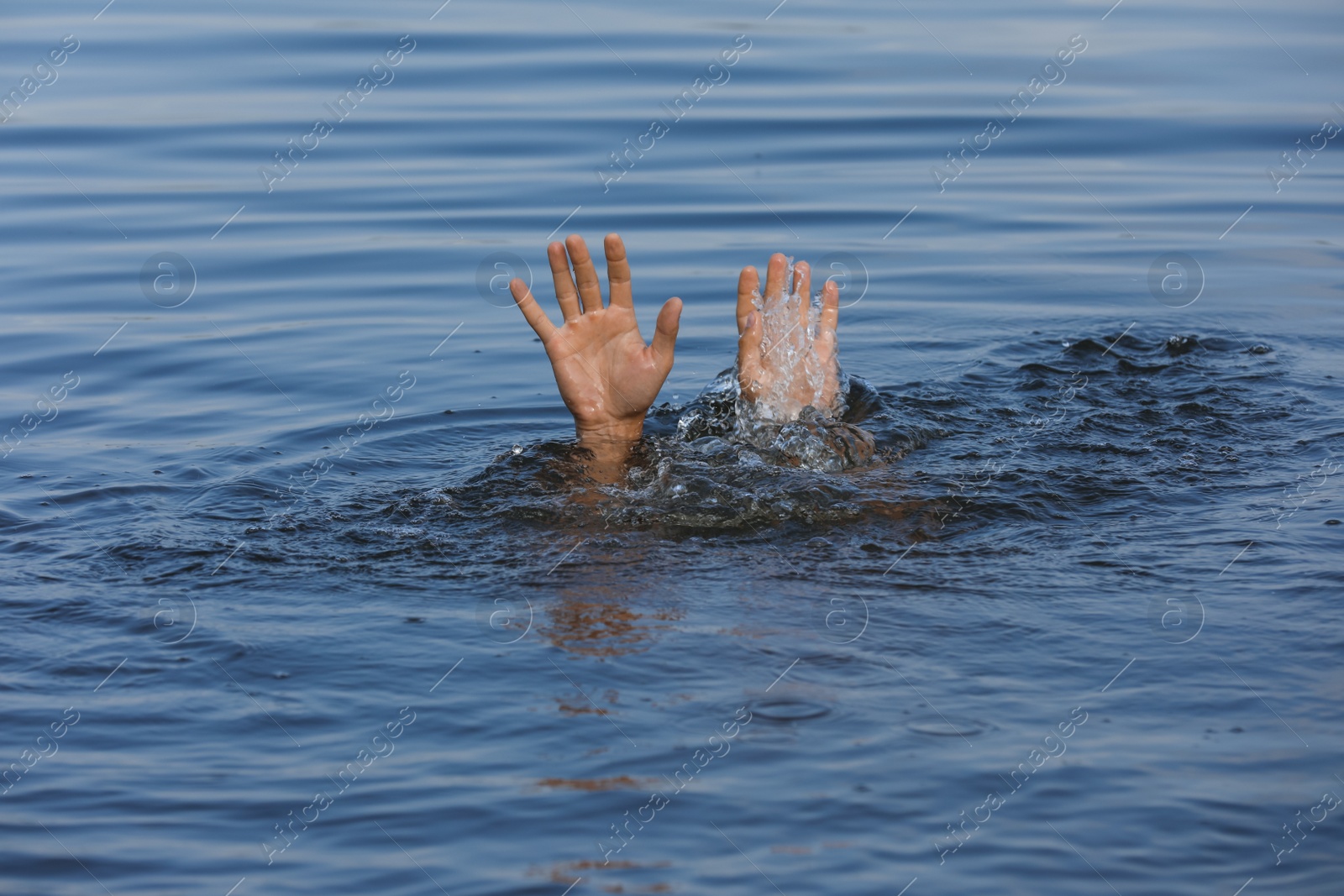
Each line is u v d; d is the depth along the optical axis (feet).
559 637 9.61
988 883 6.78
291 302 20.65
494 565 11.12
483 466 13.99
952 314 20.20
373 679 9.05
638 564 11.03
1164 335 18.95
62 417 15.98
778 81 31.96
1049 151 28.12
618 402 13.80
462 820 7.41
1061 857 6.98
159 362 18.10
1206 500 12.36
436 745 8.18
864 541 11.46
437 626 9.87
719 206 24.95
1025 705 8.50
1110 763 7.81
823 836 7.19
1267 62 33.47
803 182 26.17
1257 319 19.67
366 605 10.31
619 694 8.71
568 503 12.48
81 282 21.34
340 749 8.18
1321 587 10.19
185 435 15.35
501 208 24.75
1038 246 23.44
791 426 14.02
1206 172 27.07
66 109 29.22
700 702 8.58
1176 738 8.08
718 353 18.51
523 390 17.08
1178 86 31.78
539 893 6.79
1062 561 10.93
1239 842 7.07
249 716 8.59
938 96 30.76
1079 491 12.63
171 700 8.86
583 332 13.70
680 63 32.42
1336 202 25.73
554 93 30.60
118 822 7.48
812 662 9.13
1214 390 16.19
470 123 28.91
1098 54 34.27
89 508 12.73
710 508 12.11
